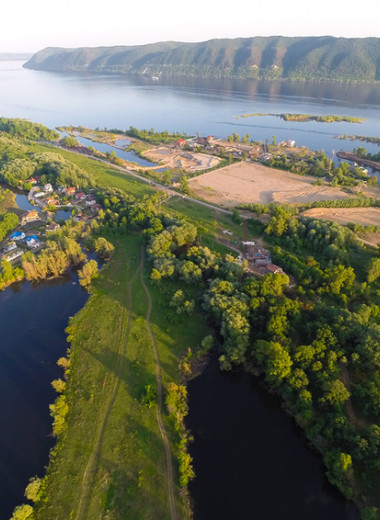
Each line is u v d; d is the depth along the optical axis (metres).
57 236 169.12
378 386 85.50
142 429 86.00
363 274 139.50
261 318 110.38
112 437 84.50
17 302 135.62
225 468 79.56
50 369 106.06
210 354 107.81
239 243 164.88
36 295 139.25
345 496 72.75
